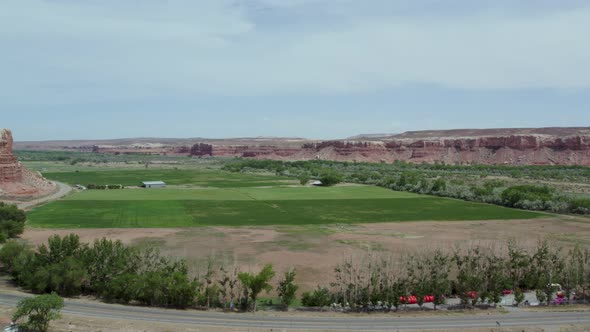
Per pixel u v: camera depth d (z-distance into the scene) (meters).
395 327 46.91
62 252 61.47
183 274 55.78
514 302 55.53
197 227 99.31
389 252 77.56
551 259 66.44
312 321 48.59
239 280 59.22
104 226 99.00
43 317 43.88
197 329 45.09
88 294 57.44
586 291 60.22
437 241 86.88
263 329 45.84
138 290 53.41
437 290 54.19
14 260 61.09
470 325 47.53
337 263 70.88
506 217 115.12
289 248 80.31
